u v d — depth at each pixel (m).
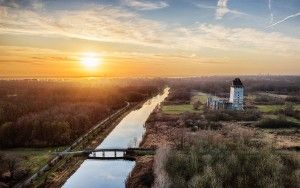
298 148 119.06
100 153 128.62
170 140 138.25
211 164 87.94
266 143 122.44
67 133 141.75
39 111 193.88
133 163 115.50
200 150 99.19
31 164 107.81
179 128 163.00
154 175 92.62
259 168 84.38
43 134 138.88
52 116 162.75
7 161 101.75
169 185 79.94
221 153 96.25
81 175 103.38
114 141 149.00
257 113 192.00
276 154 99.19
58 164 110.69
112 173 105.25
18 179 93.00
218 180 78.12
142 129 176.62
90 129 168.75
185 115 191.50
